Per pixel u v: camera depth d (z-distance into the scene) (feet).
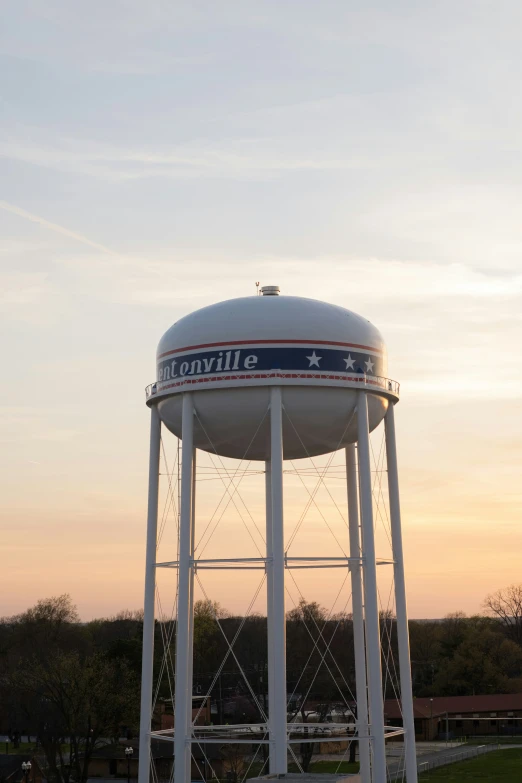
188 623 91.66
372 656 88.48
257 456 100.99
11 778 176.76
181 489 92.27
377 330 98.63
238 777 182.19
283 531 88.48
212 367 92.43
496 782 180.34
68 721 175.11
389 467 100.53
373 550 90.58
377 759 86.63
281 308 93.61
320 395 91.86
